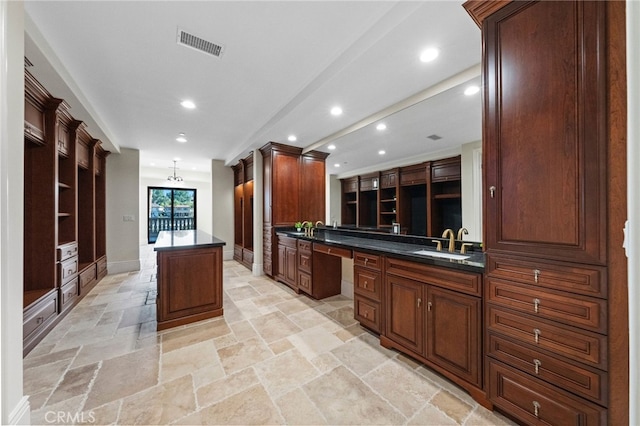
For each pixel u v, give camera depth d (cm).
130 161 479
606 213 102
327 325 251
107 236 459
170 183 809
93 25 162
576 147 109
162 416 137
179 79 231
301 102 251
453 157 304
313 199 446
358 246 246
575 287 110
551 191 116
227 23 162
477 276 147
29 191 249
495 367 137
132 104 285
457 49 172
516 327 129
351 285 334
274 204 418
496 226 136
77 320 263
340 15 157
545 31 116
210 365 183
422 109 244
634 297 54
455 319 158
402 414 139
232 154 520
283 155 422
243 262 541
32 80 209
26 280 243
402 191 361
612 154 101
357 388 160
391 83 215
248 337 226
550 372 118
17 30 115
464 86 204
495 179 135
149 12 152
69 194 311
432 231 316
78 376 170
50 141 256
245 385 162
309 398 151
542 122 118
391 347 205
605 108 101
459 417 137
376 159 402
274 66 211
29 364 184
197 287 260
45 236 252
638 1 53
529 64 121
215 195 592
